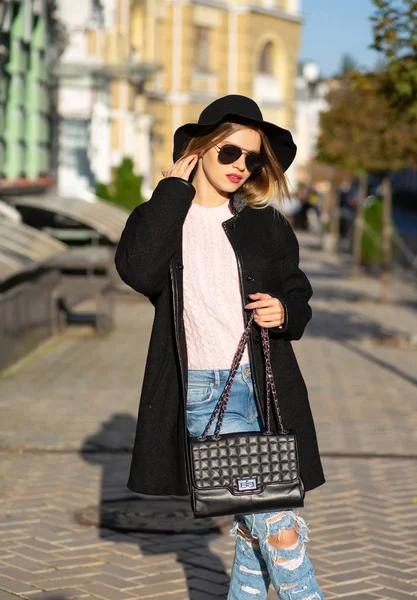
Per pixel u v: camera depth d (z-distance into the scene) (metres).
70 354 13.77
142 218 3.88
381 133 14.59
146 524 6.29
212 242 3.95
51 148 24.94
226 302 3.91
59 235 20.03
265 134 4.00
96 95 27.84
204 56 46.88
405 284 26.66
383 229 28.28
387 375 12.69
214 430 3.89
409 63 9.52
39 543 5.93
